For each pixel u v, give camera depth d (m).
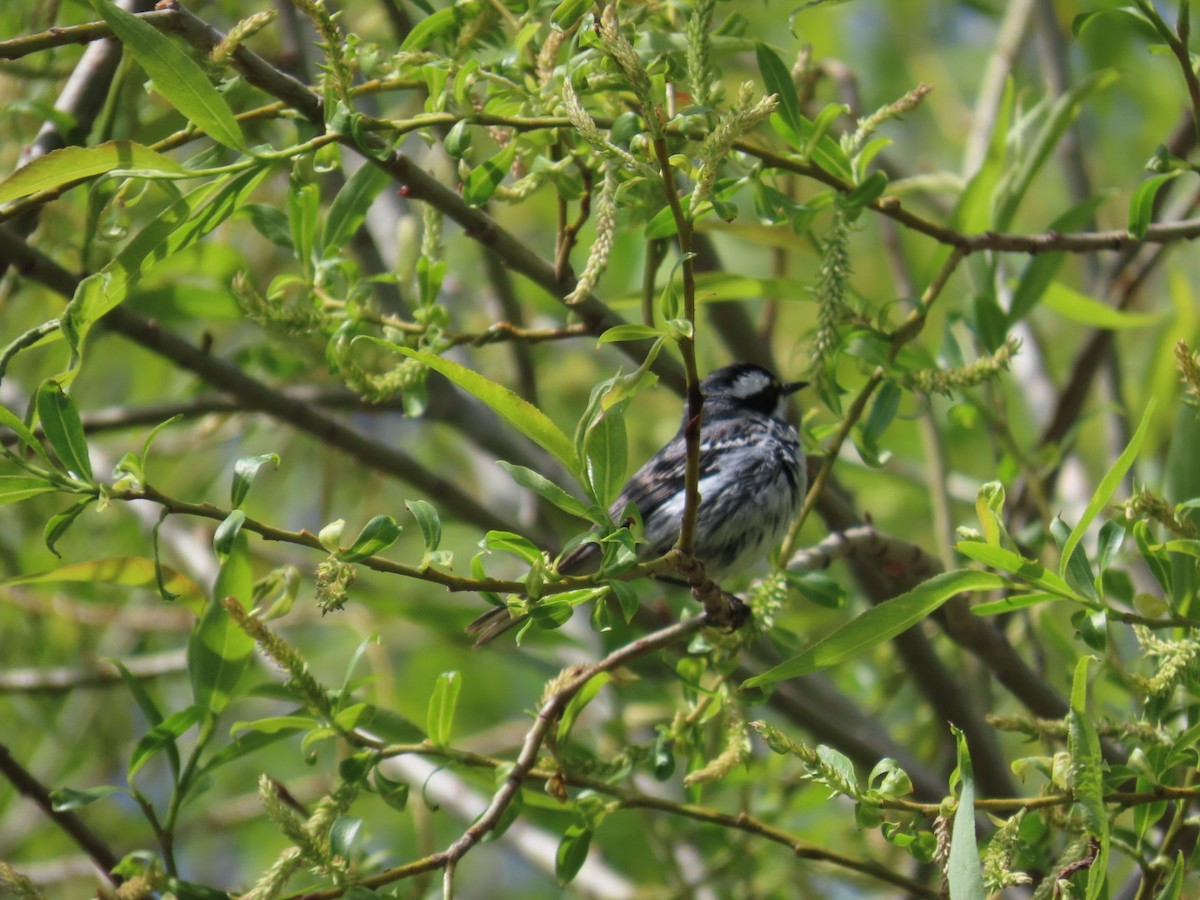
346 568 6.02
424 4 8.57
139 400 15.09
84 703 14.70
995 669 9.87
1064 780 6.34
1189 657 6.37
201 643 7.89
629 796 7.82
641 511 11.57
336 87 7.09
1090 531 11.96
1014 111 12.44
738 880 11.34
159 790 15.63
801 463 11.61
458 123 7.23
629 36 7.30
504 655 12.84
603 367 16.30
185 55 6.70
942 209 15.40
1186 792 6.49
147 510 13.85
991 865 5.83
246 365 11.58
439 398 12.66
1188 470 8.57
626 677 8.27
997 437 11.42
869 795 6.25
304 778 16.41
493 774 8.19
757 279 9.77
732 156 8.05
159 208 10.48
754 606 8.14
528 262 8.66
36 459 10.06
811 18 16.41
